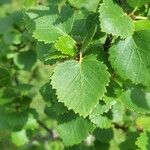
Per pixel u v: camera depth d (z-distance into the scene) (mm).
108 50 256
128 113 419
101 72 247
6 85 384
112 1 247
